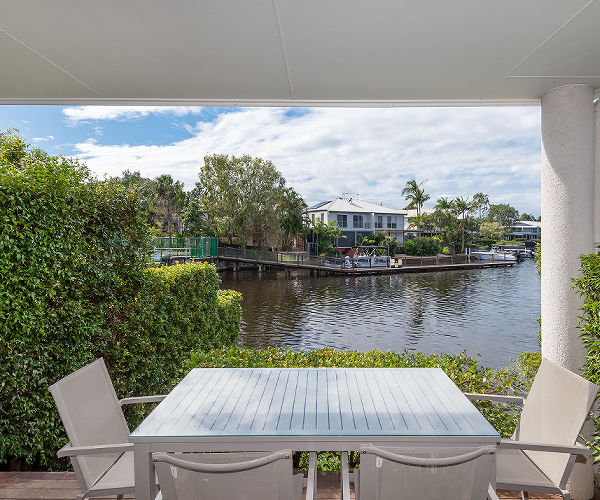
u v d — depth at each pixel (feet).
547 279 10.41
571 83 10.00
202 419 6.30
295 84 10.34
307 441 5.78
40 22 7.55
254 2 6.85
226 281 117.39
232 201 153.99
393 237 181.88
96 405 7.63
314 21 7.41
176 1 6.87
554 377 7.41
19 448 10.22
